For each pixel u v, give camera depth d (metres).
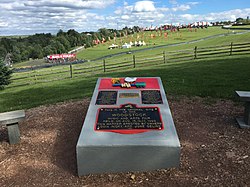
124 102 5.61
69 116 7.29
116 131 4.59
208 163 4.49
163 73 13.85
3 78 15.68
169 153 4.21
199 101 7.93
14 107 8.96
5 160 4.97
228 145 5.07
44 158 5.00
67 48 93.75
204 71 13.09
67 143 5.60
